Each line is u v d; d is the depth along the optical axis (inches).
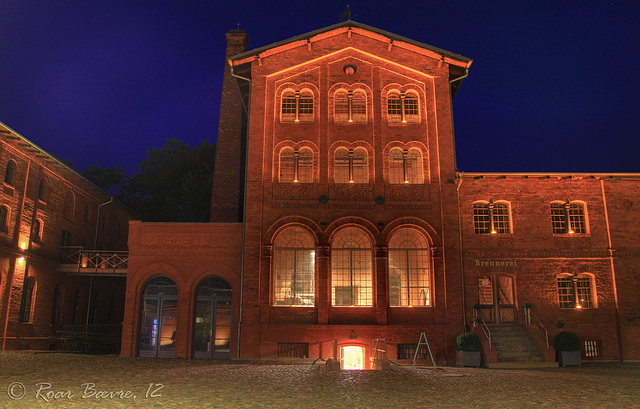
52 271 1137.4
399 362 866.1
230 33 1400.1
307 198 925.2
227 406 417.7
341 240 920.9
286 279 906.1
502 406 428.8
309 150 956.0
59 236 1182.3
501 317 901.2
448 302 887.7
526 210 941.2
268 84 980.6
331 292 901.8
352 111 972.6
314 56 989.8
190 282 945.5
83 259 1245.7
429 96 978.7
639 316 911.7
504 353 819.4
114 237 1521.9
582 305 919.7
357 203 922.1
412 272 912.9
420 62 991.0
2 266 954.7
